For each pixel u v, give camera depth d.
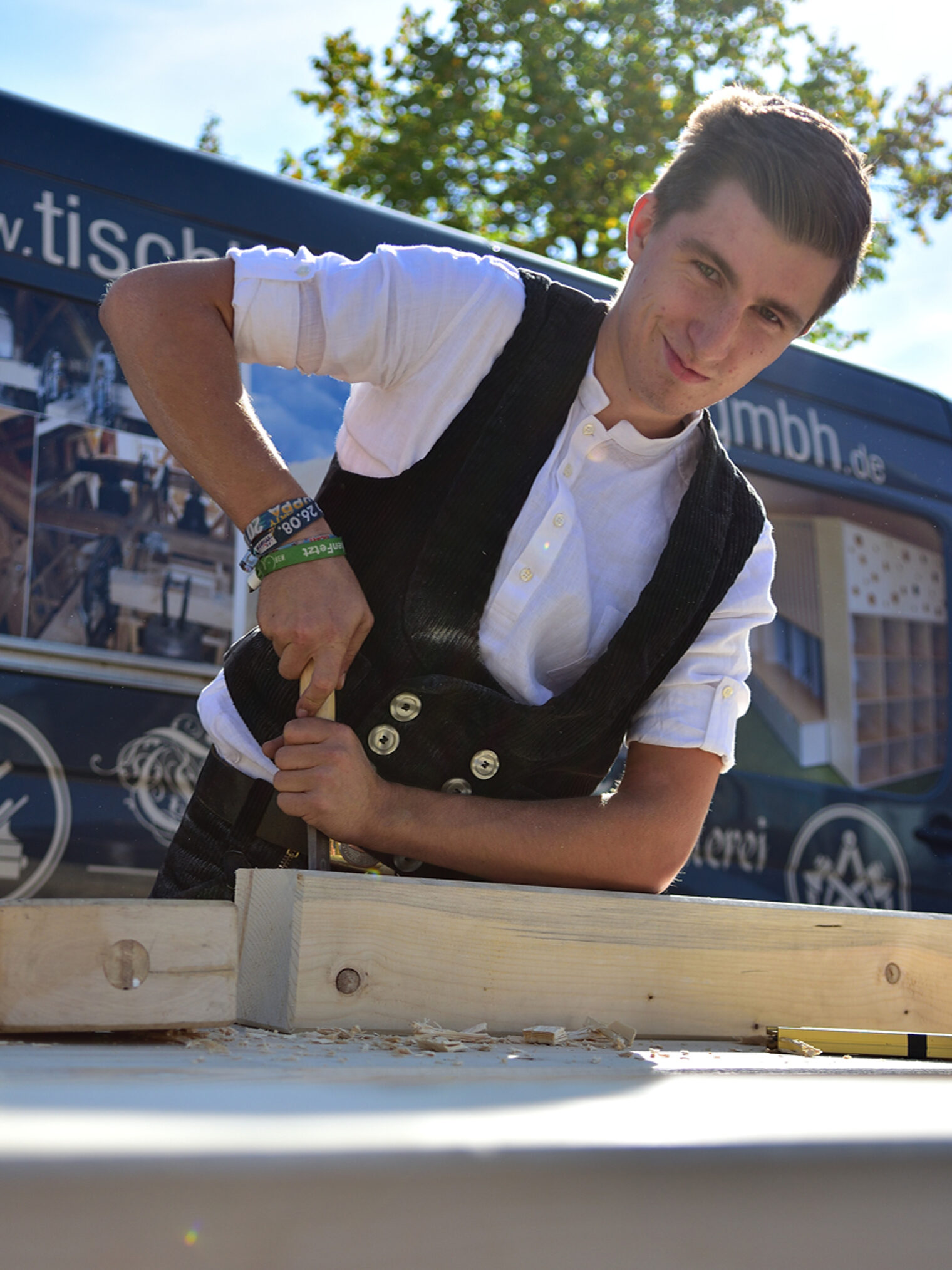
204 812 1.57
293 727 1.34
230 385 1.39
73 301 2.92
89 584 2.91
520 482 1.47
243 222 3.15
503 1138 0.25
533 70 12.48
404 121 12.63
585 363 1.49
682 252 1.38
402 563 1.47
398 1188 0.22
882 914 1.37
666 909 1.21
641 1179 0.25
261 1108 0.31
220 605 3.12
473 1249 0.23
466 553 1.47
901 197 12.83
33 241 2.86
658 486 1.58
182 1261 0.20
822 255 1.38
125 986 0.80
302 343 1.45
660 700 1.57
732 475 1.64
